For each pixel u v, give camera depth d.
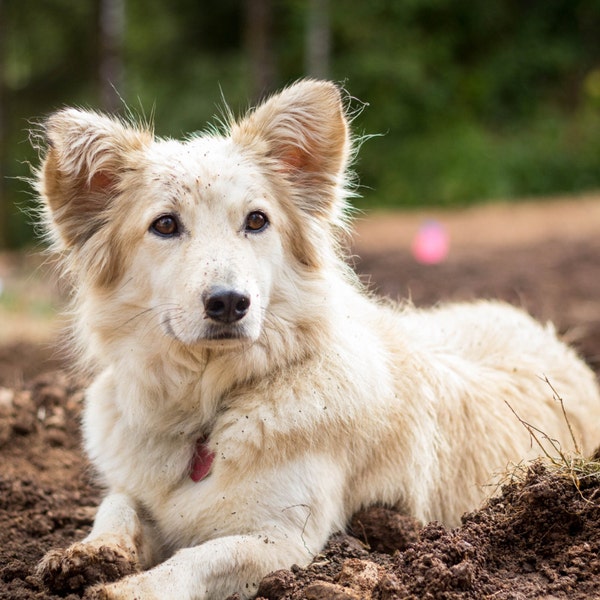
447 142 33.09
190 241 4.85
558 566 4.19
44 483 6.28
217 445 4.86
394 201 32.03
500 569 4.25
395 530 5.08
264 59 26.88
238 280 4.62
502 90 35.34
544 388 6.05
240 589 4.43
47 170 5.10
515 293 12.81
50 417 7.18
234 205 4.90
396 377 5.40
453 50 36.06
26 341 11.20
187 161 5.03
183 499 4.90
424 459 5.36
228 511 4.75
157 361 5.02
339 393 4.98
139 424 5.07
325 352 5.10
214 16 33.69
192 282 4.66
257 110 5.38
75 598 4.30
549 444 5.84
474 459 5.60
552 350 6.45
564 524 4.34
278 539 4.62
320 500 4.82
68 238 5.28
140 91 32.59
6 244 26.52
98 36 29.22
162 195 4.91
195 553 4.39
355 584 4.18
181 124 31.58
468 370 5.87
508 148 33.00
